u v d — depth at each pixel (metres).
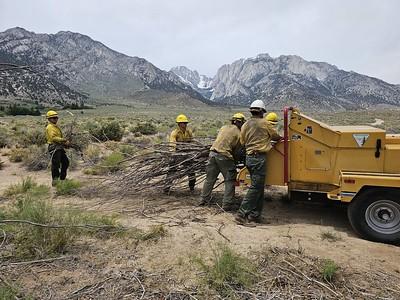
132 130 28.03
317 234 5.87
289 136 6.34
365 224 5.66
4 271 4.21
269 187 9.32
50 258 4.57
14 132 24.30
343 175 5.77
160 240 5.37
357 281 4.24
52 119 9.45
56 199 7.92
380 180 5.52
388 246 5.42
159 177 8.89
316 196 6.50
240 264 4.36
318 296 3.87
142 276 4.24
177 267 4.49
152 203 7.66
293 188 6.42
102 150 14.99
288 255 4.87
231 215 6.79
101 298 3.76
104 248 5.02
